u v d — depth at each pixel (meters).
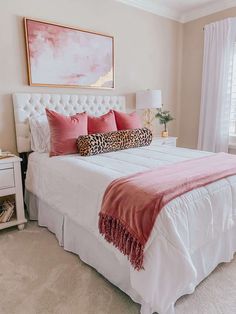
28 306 1.43
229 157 2.17
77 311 1.39
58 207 1.99
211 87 3.76
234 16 3.48
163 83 4.08
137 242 1.23
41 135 2.51
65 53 2.83
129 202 1.34
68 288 1.57
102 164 1.95
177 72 4.27
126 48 3.47
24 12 2.52
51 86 2.78
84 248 1.80
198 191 1.45
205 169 1.75
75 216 1.79
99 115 3.21
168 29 3.96
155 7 3.64
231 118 3.71
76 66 2.95
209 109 3.82
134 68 3.62
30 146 2.63
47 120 2.48
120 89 3.50
